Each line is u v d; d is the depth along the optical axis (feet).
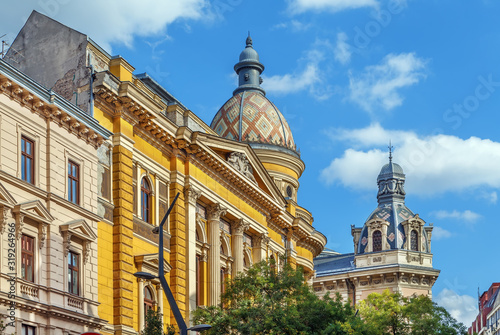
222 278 194.59
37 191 126.62
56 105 131.34
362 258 373.40
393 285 362.12
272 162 264.52
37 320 123.24
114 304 146.10
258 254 212.02
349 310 170.40
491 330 507.71
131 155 155.12
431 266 371.15
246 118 269.03
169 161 173.58
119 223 148.66
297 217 240.12
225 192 193.47
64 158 134.51
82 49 150.30
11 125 123.24
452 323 220.84
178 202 172.76
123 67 158.10
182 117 181.16
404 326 221.05
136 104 155.12
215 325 158.92
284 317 156.76
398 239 370.12
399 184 386.73
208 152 180.96
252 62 287.69
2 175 118.93
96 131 142.72
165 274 166.71
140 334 152.66
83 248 137.18
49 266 127.03
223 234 195.00
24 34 156.25
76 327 131.95
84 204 138.72
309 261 256.73
